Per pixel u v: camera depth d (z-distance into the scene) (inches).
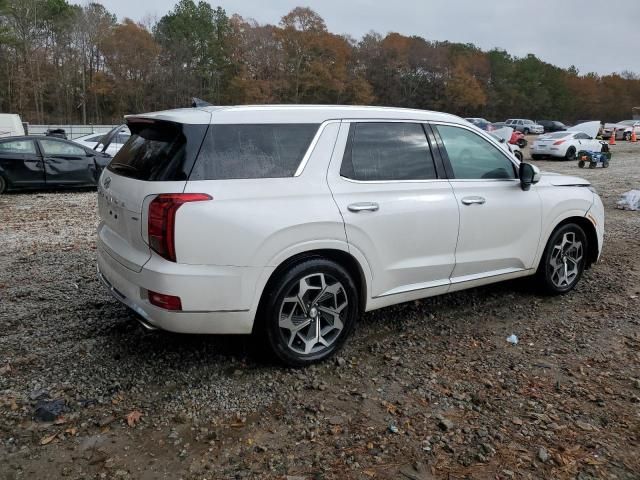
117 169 143.6
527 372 144.3
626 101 4264.3
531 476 103.0
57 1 2385.6
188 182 122.9
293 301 136.9
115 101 2498.8
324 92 2743.6
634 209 403.9
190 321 125.3
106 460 105.0
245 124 132.7
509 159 183.2
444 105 3272.6
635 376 143.2
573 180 205.9
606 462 107.6
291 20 2684.5
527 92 3769.7
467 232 167.2
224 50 2637.8
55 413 119.5
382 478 101.4
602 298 202.8
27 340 154.5
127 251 133.1
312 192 136.5
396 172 153.9
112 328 164.1
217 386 132.4
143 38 2474.2
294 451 108.7
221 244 123.9
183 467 103.4
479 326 174.9
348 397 129.6
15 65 2266.2
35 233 298.0
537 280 199.6
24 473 100.9
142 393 128.7
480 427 118.1
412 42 3287.4
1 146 442.0
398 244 151.8
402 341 161.9
